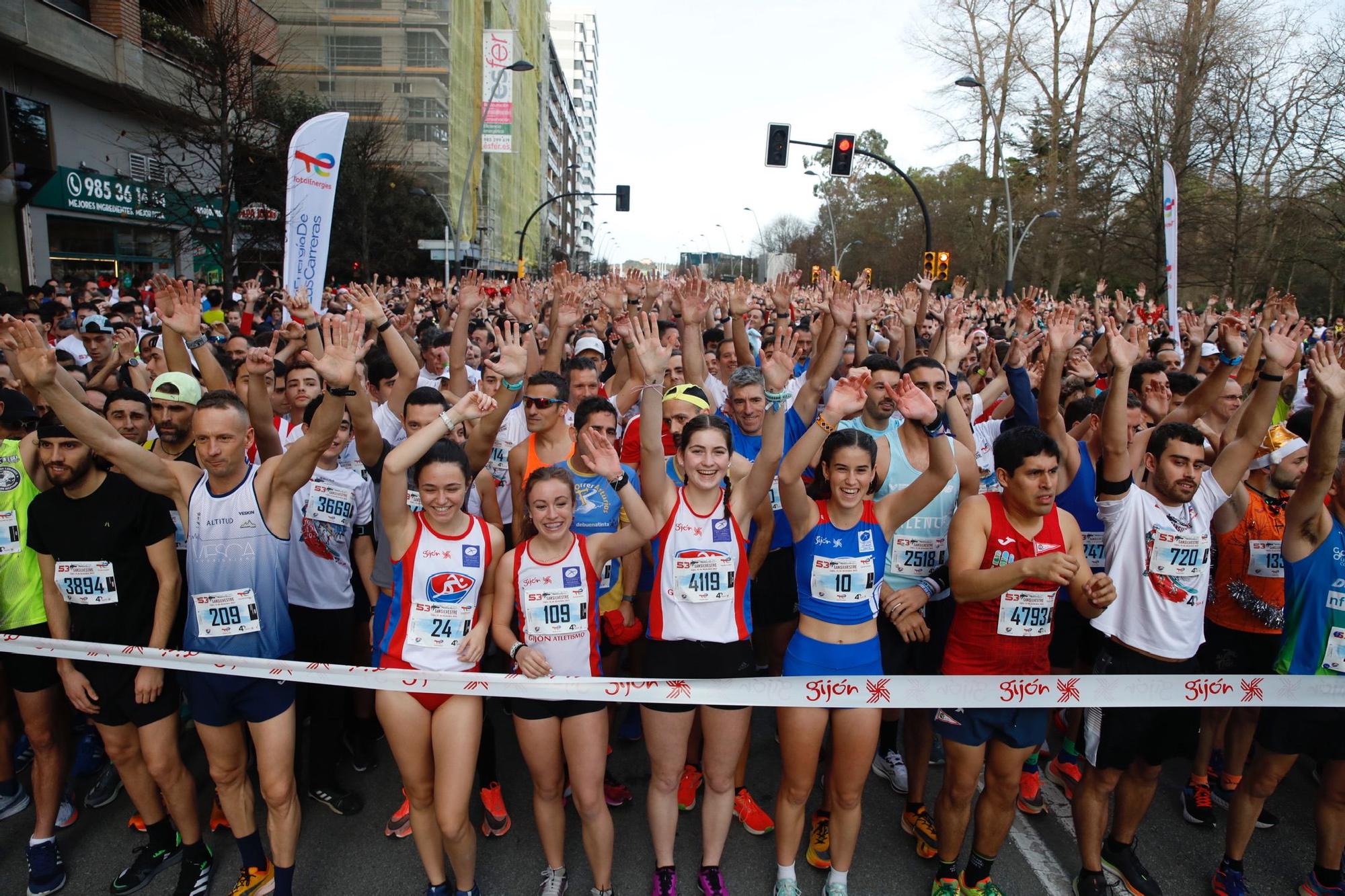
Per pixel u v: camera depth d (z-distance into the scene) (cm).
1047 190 3422
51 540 342
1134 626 354
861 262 6094
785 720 333
